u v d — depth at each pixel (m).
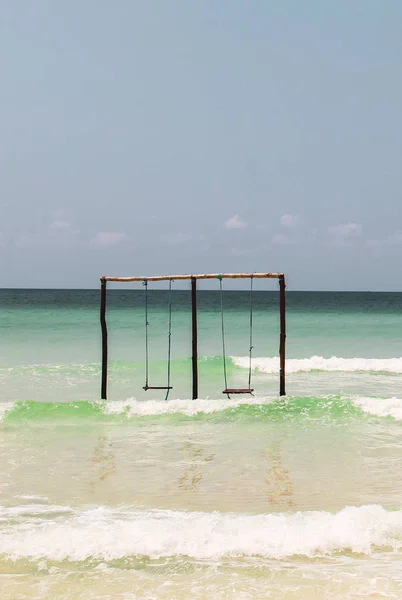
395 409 10.95
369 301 105.69
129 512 6.14
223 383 16.34
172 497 6.67
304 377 17.44
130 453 8.70
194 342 12.49
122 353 23.50
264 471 7.72
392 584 4.53
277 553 5.09
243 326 38.00
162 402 11.62
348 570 4.78
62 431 10.09
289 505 6.39
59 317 44.75
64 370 18.14
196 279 12.45
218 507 6.33
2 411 11.11
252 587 4.49
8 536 5.40
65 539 5.30
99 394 14.32
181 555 5.05
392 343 27.86
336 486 7.07
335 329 35.91
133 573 4.74
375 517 5.73
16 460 8.30
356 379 16.97
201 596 4.36
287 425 10.36
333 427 10.20
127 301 96.19
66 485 7.14
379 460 8.22
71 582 4.58
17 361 20.80
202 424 10.55
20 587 4.50
